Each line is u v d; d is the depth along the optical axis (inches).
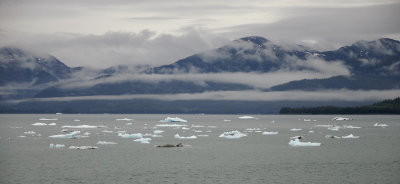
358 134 5910.4
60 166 2940.5
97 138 4985.2
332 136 5349.4
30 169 2839.6
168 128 7554.1
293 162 3149.6
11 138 4960.6
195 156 3425.2
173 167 2928.2
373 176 2657.5
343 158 3344.0
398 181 2534.5
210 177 2623.0
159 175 2672.2
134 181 2513.5
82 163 3061.0
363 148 3998.5
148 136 5393.7
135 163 3073.3
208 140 4805.6
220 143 4446.4
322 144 4367.6
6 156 3371.1
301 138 4990.2
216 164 3048.7
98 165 2987.2
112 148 3902.6
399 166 2989.7
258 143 4468.5
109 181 2516.0
